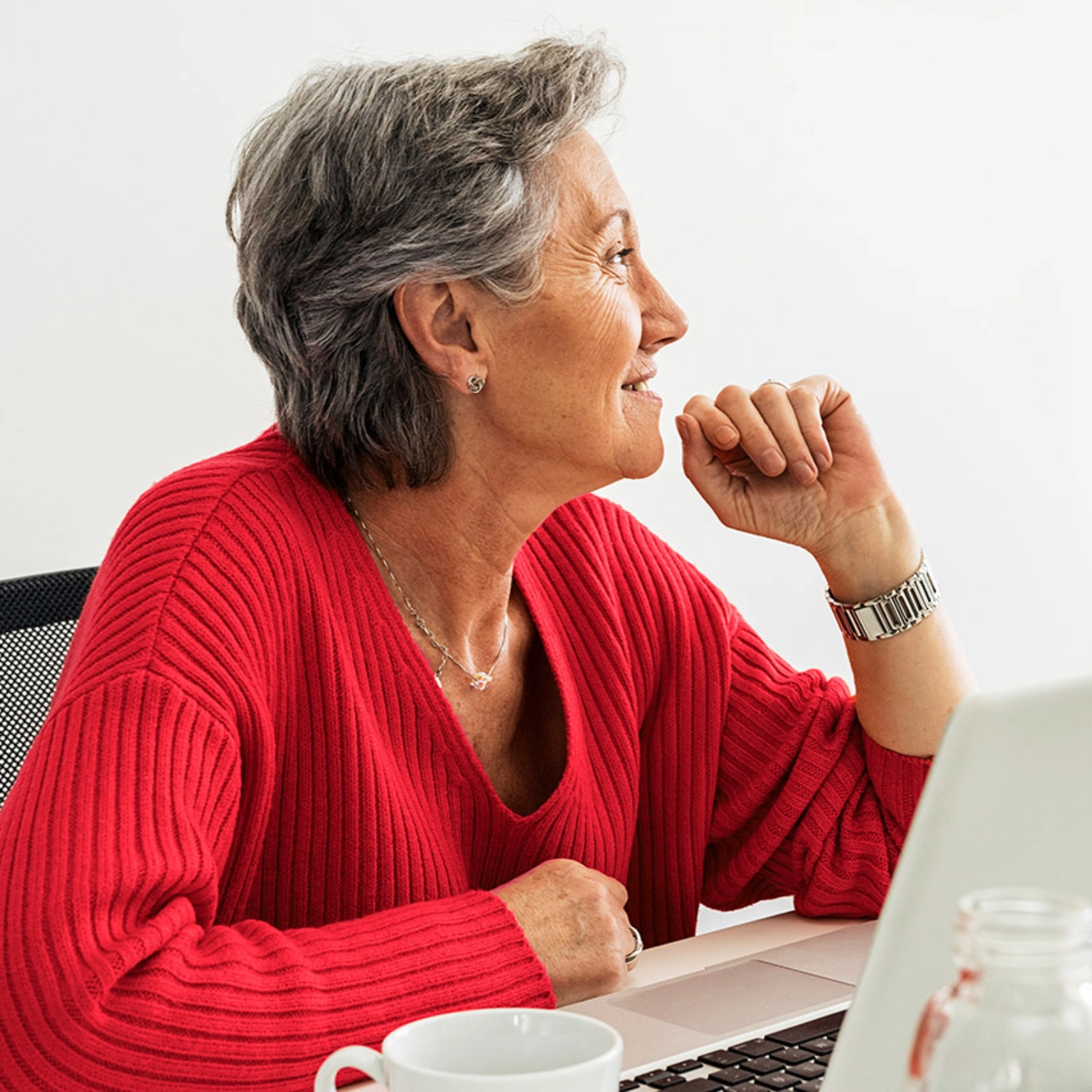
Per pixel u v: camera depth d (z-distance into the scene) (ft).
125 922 2.63
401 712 3.59
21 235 6.60
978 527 10.25
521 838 3.72
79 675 3.08
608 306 3.57
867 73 9.49
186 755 2.96
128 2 6.85
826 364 9.39
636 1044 2.61
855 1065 1.52
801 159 9.17
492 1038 1.92
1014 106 10.27
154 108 6.95
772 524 4.14
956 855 1.50
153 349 7.00
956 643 4.12
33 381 6.65
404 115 3.44
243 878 3.34
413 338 3.54
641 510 8.50
